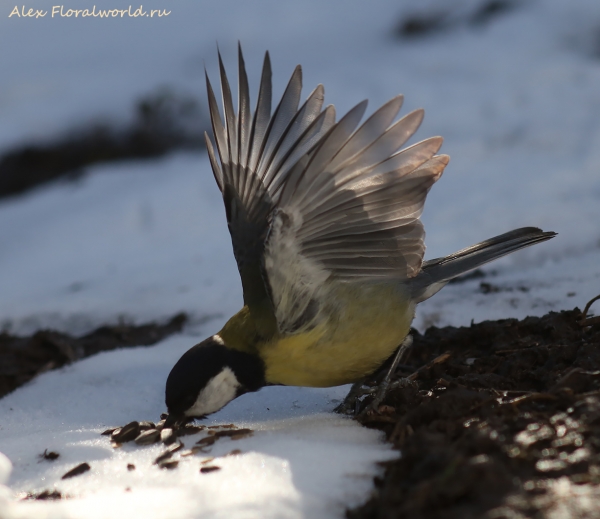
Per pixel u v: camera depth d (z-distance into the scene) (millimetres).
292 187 6367
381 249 7316
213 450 6496
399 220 7254
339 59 21953
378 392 7594
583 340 7785
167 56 23391
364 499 5340
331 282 7238
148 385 9367
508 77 19969
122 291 13570
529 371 7574
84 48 24922
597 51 20594
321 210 6727
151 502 5430
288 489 5504
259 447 6391
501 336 8695
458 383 7590
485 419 5961
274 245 6625
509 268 12086
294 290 6973
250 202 7281
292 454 6137
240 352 7375
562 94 18781
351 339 7391
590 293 10211
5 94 21969
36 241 16859
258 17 25203
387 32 23062
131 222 17062
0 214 18766
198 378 7316
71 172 20016
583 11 21688
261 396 8625
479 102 18922
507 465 5105
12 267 15867
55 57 24453
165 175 19250
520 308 10227
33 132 20141
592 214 13234
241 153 7133
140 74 22125
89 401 8992
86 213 17938
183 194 17984
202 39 24250
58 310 13086
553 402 6051
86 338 11742
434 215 14422
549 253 12266
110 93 21031
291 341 7223
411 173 6891
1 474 6176
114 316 12547
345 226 7000
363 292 7422
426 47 22016
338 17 24469
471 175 16156
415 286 8172
